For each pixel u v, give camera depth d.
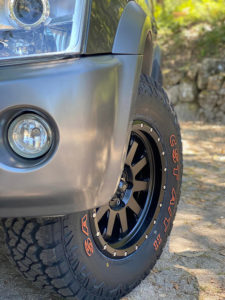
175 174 1.45
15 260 1.15
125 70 1.07
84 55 1.00
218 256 1.58
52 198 0.96
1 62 0.96
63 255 1.10
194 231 1.79
